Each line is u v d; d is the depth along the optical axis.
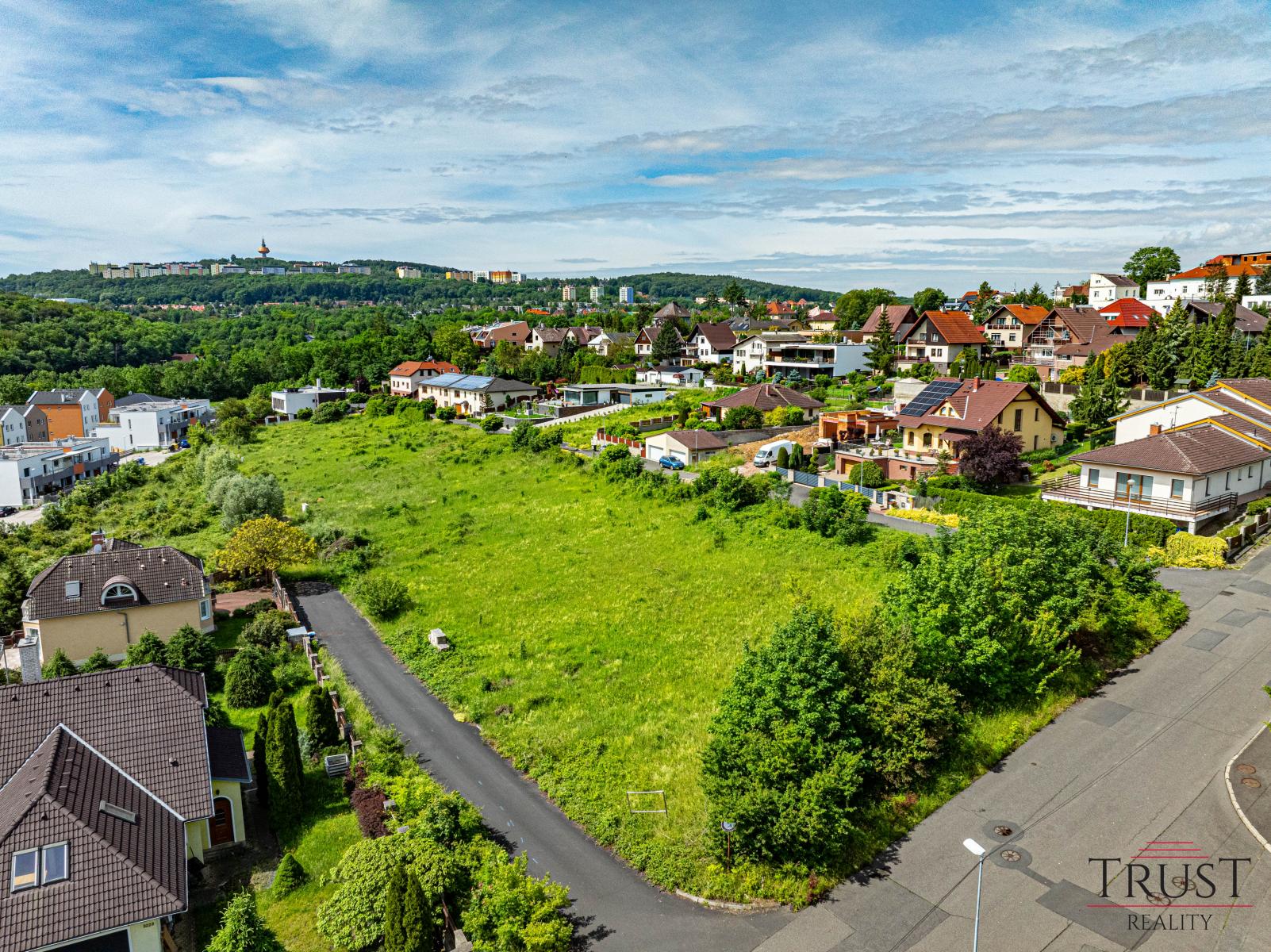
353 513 74.06
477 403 124.50
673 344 146.88
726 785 26.31
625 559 55.56
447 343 169.75
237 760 30.69
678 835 27.92
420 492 79.81
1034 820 26.81
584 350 157.00
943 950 22.25
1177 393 76.25
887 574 46.31
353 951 23.88
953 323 112.81
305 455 104.56
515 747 34.50
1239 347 80.44
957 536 38.47
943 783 28.62
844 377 116.50
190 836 27.94
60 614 44.81
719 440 81.06
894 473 68.44
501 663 42.22
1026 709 32.53
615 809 29.70
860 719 28.12
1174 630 37.88
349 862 26.25
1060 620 34.38
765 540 54.78
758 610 45.09
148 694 30.77
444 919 24.25
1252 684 33.09
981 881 23.19
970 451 59.75
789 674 27.30
